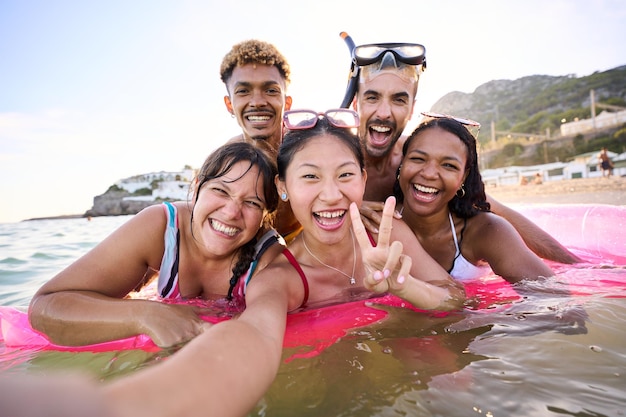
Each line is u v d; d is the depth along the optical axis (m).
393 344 0.46
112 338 0.54
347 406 0.34
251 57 0.99
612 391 0.35
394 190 0.90
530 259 0.74
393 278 0.53
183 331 0.53
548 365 0.40
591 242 1.09
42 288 0.62
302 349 0.46
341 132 0.61
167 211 0.70
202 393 0.25
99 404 0.19
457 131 0.76
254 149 0.67
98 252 0.65
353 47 0.99
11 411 0.16
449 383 0.37
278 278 0.58
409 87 0.90
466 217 0.82
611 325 0.49
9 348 0.55
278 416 0.33
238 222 0.65
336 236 0.60
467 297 0.64
